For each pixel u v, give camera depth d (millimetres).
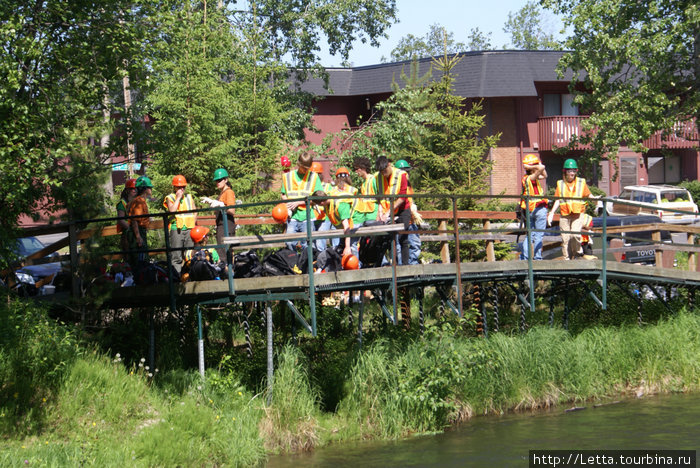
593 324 17438
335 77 35375
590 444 11812
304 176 12328
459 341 13906
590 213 26656
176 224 13234
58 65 12039
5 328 10734
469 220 18891
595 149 25047
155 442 10070
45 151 11523
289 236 11344
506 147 34781
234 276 12242
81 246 12500
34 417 10195
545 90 35500
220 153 18906
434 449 11578
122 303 12867
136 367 12578
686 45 23922
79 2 12055
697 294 18922
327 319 15047
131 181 13719
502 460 11008
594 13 23938
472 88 33469
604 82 24688
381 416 12422
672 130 24688
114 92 13344
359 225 12609
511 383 14117
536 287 18656
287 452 11336
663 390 15375
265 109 21047
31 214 12117
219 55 22406
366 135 22984
